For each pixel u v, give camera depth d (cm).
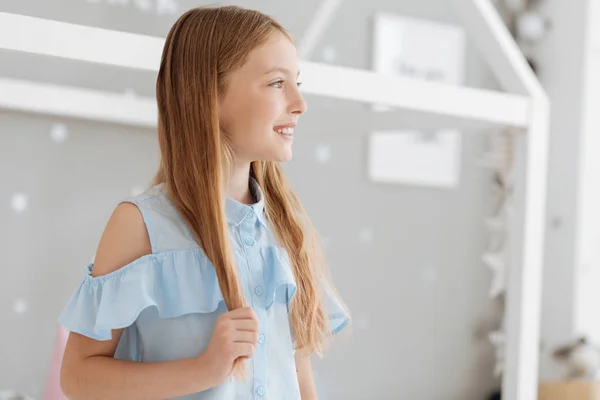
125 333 107
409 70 274
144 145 236
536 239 176
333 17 262
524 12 288
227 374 96
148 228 103
